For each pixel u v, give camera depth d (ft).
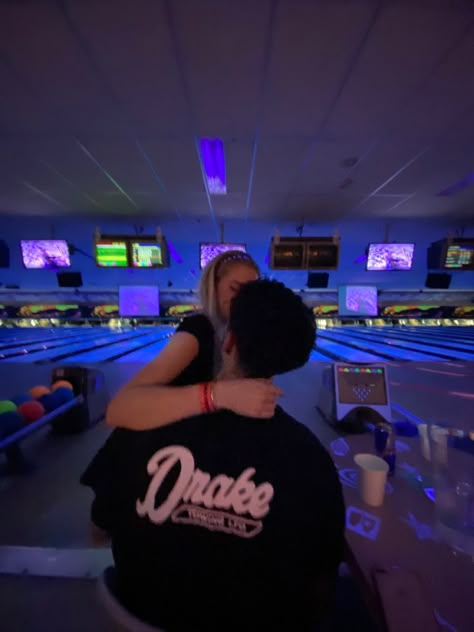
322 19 5.67
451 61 6.66
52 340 22.29
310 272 28.58
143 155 10.93
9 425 5.04
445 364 12.99
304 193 14.69
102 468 1.82
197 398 1.48
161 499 1.40
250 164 11.58
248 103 8.07
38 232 22.93
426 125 9.09
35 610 2.93
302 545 1.37
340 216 18.80
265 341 1.44
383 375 5.83
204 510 1.36
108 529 1.68
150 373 2.06
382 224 20.89
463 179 13.03
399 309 29.91
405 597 1.45
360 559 1.77
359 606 2.91
